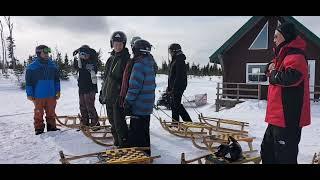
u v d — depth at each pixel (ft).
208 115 37.04
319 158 16.43
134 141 17.20
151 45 17.04
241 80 56.03
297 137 12.71
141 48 16.62
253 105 45.55
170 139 22.65
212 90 81.87
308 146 21.04
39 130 24.61
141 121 17.10
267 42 54.03
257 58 54.80
